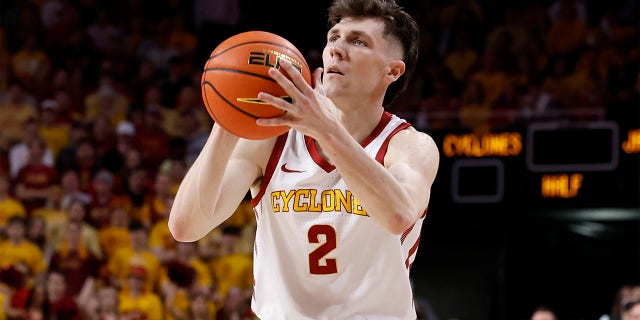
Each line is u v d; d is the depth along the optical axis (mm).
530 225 11508
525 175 10484
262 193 3363
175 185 11766
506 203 10531
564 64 13172
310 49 15039
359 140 3393
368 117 3377
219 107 2844
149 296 10469
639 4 14102
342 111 3367
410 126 3426
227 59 2830
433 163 3283
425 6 14758
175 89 13758
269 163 3346
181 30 15352
